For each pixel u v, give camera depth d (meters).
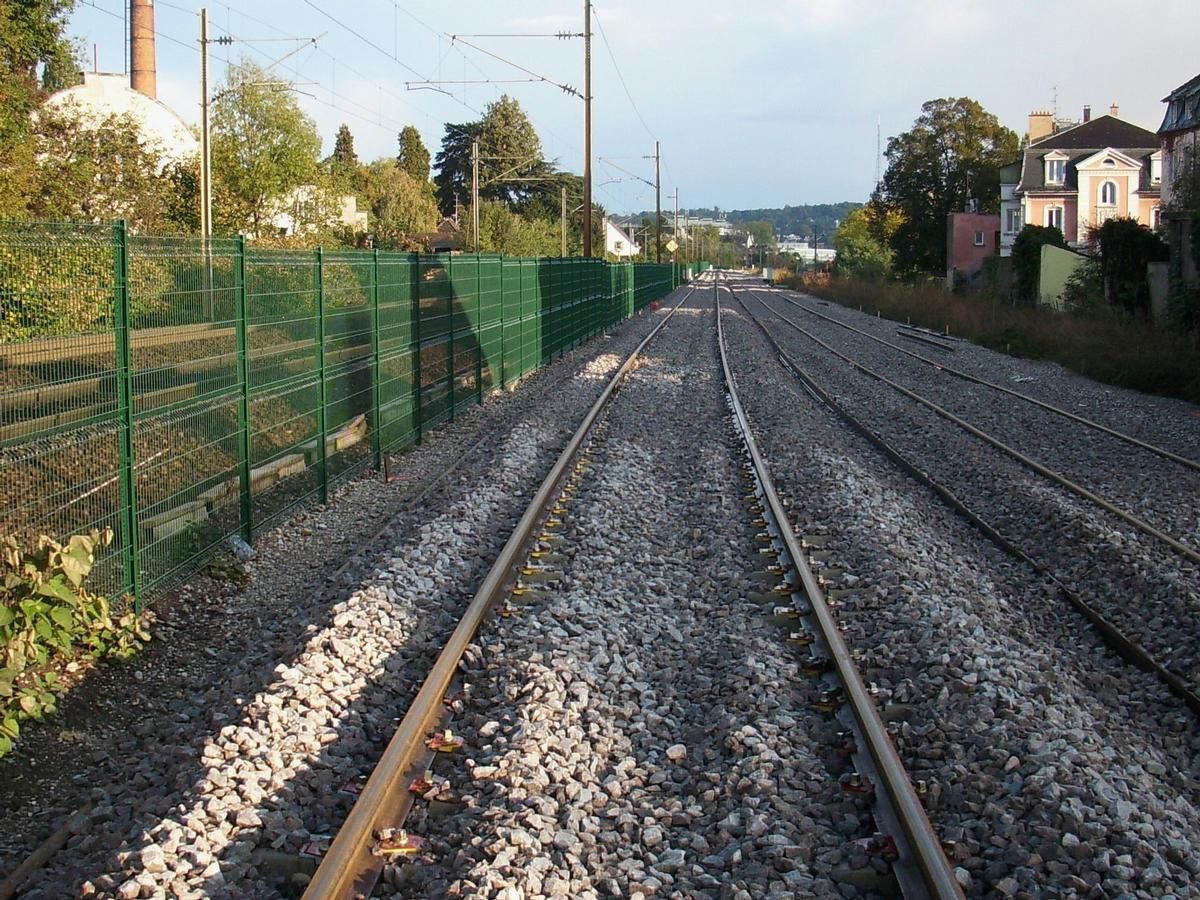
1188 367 25.12
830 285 90.75
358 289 14.53
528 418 19.20
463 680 7.58
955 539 12.56
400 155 126.50
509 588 9.58
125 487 8.76
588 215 42.28
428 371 18.14
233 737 6.40
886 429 20.31
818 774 6.18
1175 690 8.35
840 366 31.84
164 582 9.39
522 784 5.93
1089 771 6.14
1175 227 33.12
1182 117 49.41
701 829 5.72
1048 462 16.86
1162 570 10.73
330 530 12.17
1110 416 22.09
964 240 78.81
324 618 8.48
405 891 5.13
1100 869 5.28
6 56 41.38
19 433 7.64
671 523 12.55
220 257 10.62
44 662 7.15
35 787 6.40
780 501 13.19
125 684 7.87
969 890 5.27
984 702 7.05
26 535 7.61
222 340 10.61
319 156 43.97
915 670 7.89
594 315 40.31
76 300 8.30
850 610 9.28
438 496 13.41
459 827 5.61
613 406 21.83
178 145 48.19
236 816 5.58
